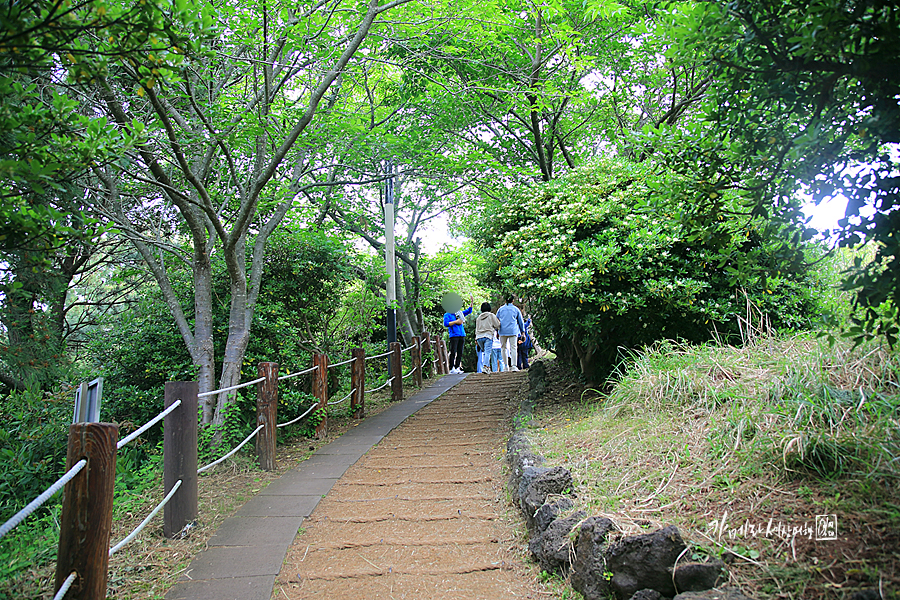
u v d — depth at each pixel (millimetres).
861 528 2533
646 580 2609
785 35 2654
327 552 3814
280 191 6992
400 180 11852
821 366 3711
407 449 6320
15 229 2701
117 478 4879
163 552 3777
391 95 10289
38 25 2258
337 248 8516
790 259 3121
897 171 2746
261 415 5691
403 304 13633
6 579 3273
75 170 3012
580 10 8391
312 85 7852
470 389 9977
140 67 2914
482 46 7789
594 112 10688
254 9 5828
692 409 4215
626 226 6078
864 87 2629
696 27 2814
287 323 7828
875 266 2582
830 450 3006
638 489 3432
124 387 6742
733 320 5746
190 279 7426
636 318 6078
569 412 5859
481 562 3582
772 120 3076
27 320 6121
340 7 6984
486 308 12352
